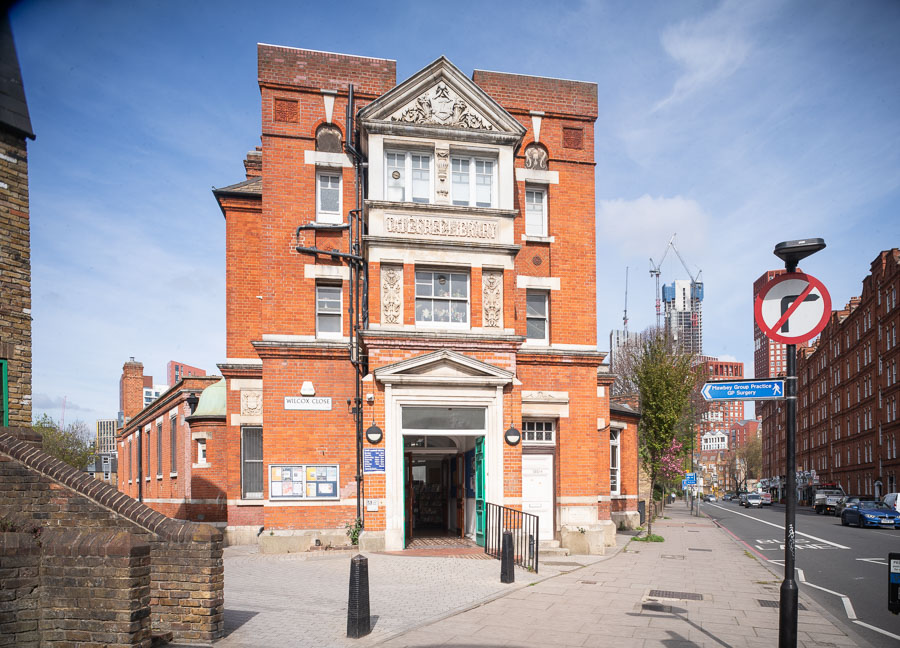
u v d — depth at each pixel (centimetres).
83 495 840
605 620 981
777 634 923
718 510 5916
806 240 736
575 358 1958
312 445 1766
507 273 1784
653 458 2742
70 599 727
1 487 814
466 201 1814
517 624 941
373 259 1719
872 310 5978
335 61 1875
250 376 2016
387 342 1692
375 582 1234
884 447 5647
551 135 2017
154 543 827
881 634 971
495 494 1688
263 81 1830
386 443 1662
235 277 2055
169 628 818
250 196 2078
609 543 2150
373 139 1761
